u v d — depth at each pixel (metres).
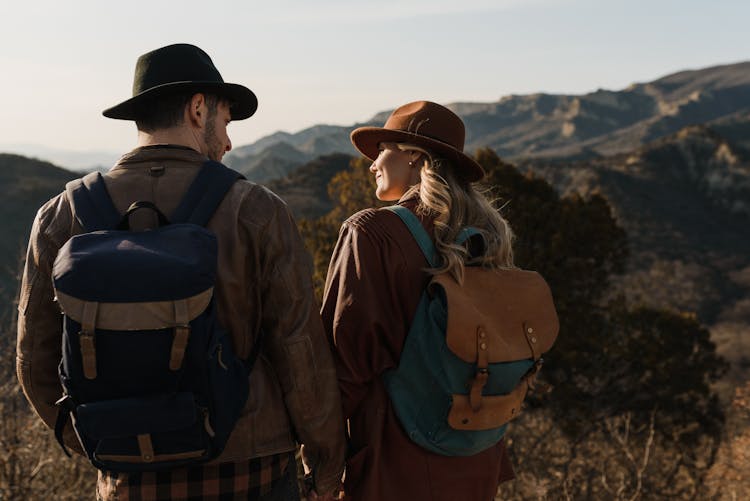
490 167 13.56
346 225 1.73
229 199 1.45
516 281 1.74
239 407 1.38
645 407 13.54
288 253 1.48
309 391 1.50
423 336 1.62
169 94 1.50
